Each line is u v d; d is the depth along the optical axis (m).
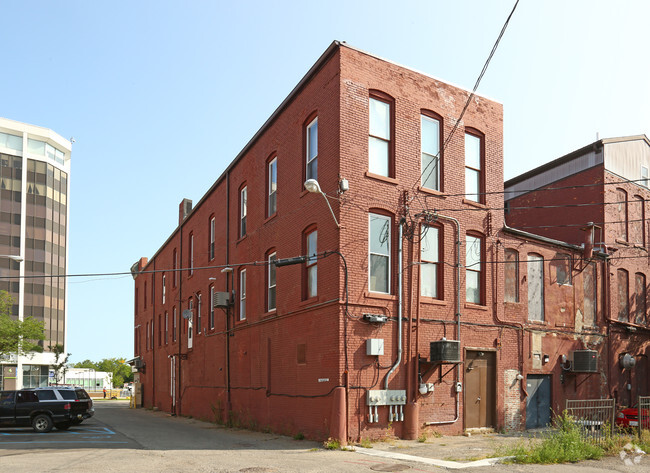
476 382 17.98
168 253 37.41
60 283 79.56
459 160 18.69
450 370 17.23
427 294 17.42
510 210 28.42
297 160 18.48
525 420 19.00
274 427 18.67
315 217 17.05
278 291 19.17
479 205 18.94
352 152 16.23
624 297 24.36
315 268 17.20
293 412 17.41
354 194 16.12
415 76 17.98
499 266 19.28
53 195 79.19
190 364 30.17
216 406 24.92
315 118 17.89
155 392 39.28
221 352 24.77
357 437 15.08
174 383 33.69
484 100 19.75
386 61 17.39
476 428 17.67
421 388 16.27
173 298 35.03
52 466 12.13
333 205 16.05
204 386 27.23
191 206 35.03
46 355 74.81
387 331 16.11
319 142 17.19
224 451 14.55
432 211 17.52
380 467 11.59
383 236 16.72
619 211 24.83
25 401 21.05
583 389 21.34
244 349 21.92
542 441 13.51
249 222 22.36
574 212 25.27
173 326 35.03
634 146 26.05
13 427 22.69
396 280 16.56
